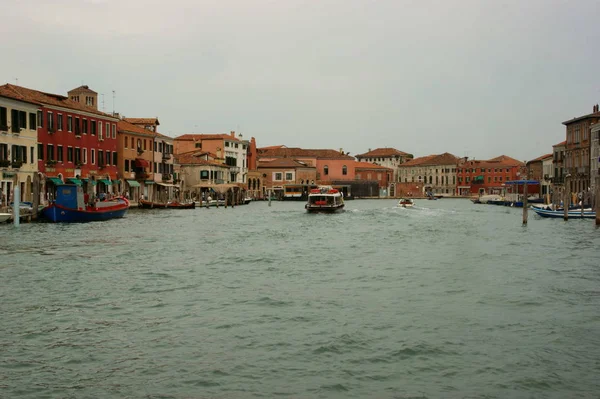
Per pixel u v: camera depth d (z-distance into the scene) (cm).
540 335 1413
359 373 1175
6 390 1091
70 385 1116
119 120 7106
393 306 1698
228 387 1109
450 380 1143
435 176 17238
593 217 5506
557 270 2336
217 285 2002
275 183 13288
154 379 1144
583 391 1095
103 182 6438
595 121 7800
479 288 1961
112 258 2612
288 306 1692
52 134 5528
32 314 1592
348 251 2966
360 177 15375
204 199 9531
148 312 1620
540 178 11669
